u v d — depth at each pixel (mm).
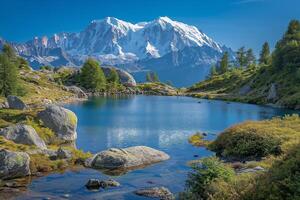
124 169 33906
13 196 25625
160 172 32875
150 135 57156
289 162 18609
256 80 170125
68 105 113875
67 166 34656
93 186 28219
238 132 42000
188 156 40312
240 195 18719
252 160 35688
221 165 24172
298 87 132250
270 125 44750
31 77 188000
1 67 124500
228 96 167500
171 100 152500
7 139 39344
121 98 161750
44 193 26453
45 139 46750
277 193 16781
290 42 166750
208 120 79188
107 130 61875
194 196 22188
